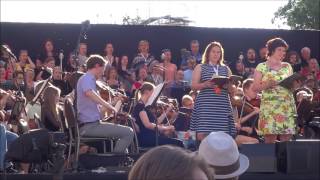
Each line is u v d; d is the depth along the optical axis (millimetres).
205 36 10680
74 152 5832
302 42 10953
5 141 5641
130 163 5789
